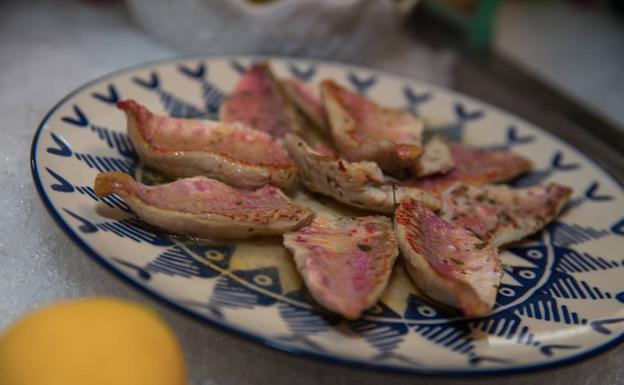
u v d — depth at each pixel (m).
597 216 0.59
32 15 0.77
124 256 0.45
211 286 0.45
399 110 0.64
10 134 0.58
